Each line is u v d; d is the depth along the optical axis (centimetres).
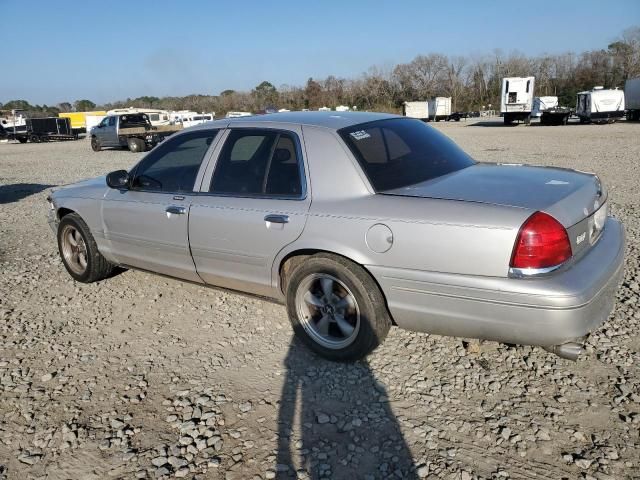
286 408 303
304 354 365
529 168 370
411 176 338
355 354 335
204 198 393
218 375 343
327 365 348
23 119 5222
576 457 255
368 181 325
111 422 297
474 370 333
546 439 268
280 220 346
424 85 8869
